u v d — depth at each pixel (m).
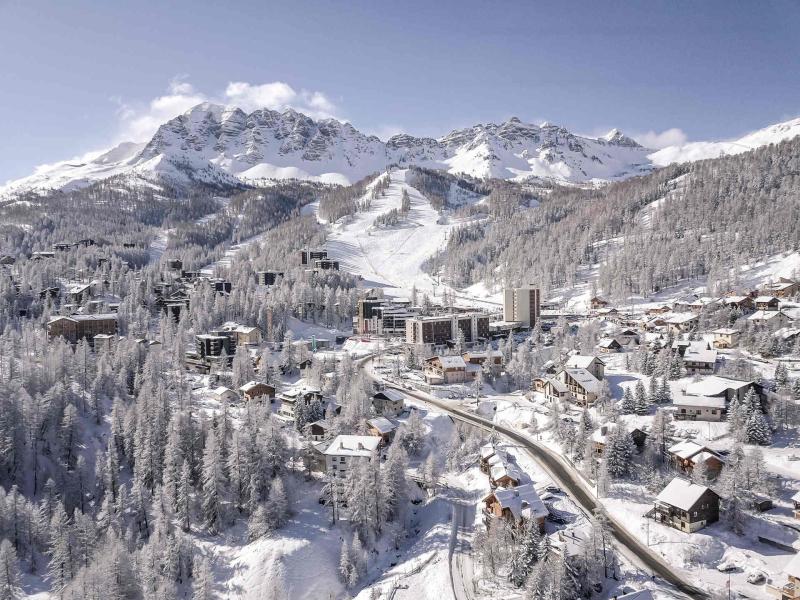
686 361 154.50
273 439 121.25
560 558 84.44
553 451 131.88
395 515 115.25
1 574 97.12
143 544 110.31
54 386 143.00
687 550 88.75
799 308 195.38
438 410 163.88
